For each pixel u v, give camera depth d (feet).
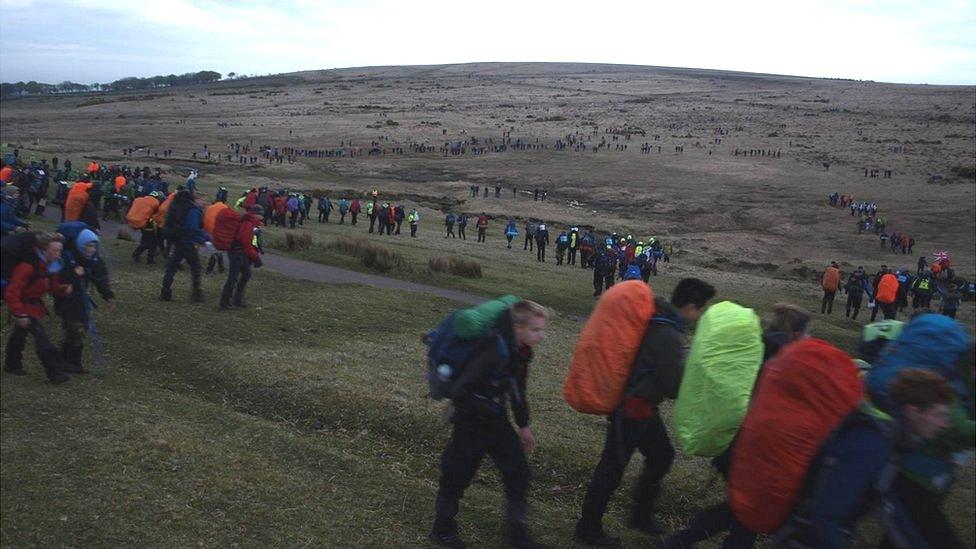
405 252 97.35
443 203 242.17
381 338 42.09
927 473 13.85
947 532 13.92
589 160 364.17
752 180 312.29
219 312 43.39
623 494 22.74
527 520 20.02
